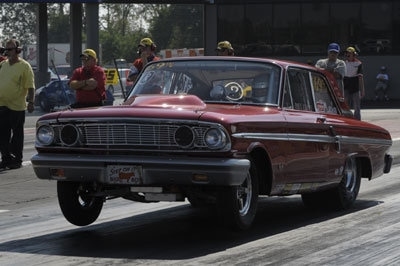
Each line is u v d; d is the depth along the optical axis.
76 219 8.78
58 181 8.37
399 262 7.38
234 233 8.81
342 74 16.34
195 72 9.22
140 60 13.83
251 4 41.09
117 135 7.79
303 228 9.14
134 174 7.71
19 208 10.71
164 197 8.05
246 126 7.90
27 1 36.12
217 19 41.44
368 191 12.31
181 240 8.41
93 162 7.81
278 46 41.12
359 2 40.38
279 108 8.88
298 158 8.88
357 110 19.98
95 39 38.59
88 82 12.91
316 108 9.83
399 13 40.09
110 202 11.20
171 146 7.65
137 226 9.31
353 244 8.19
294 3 40.81
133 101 8.59
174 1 40.19
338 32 40.72
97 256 7.60
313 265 7.22
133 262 7.30
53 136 8.07
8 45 14.21
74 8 40.75
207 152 7.60
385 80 40.00
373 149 10.92
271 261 7.36
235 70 9.15
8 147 14.57
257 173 8.39
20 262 7.38
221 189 7.90
